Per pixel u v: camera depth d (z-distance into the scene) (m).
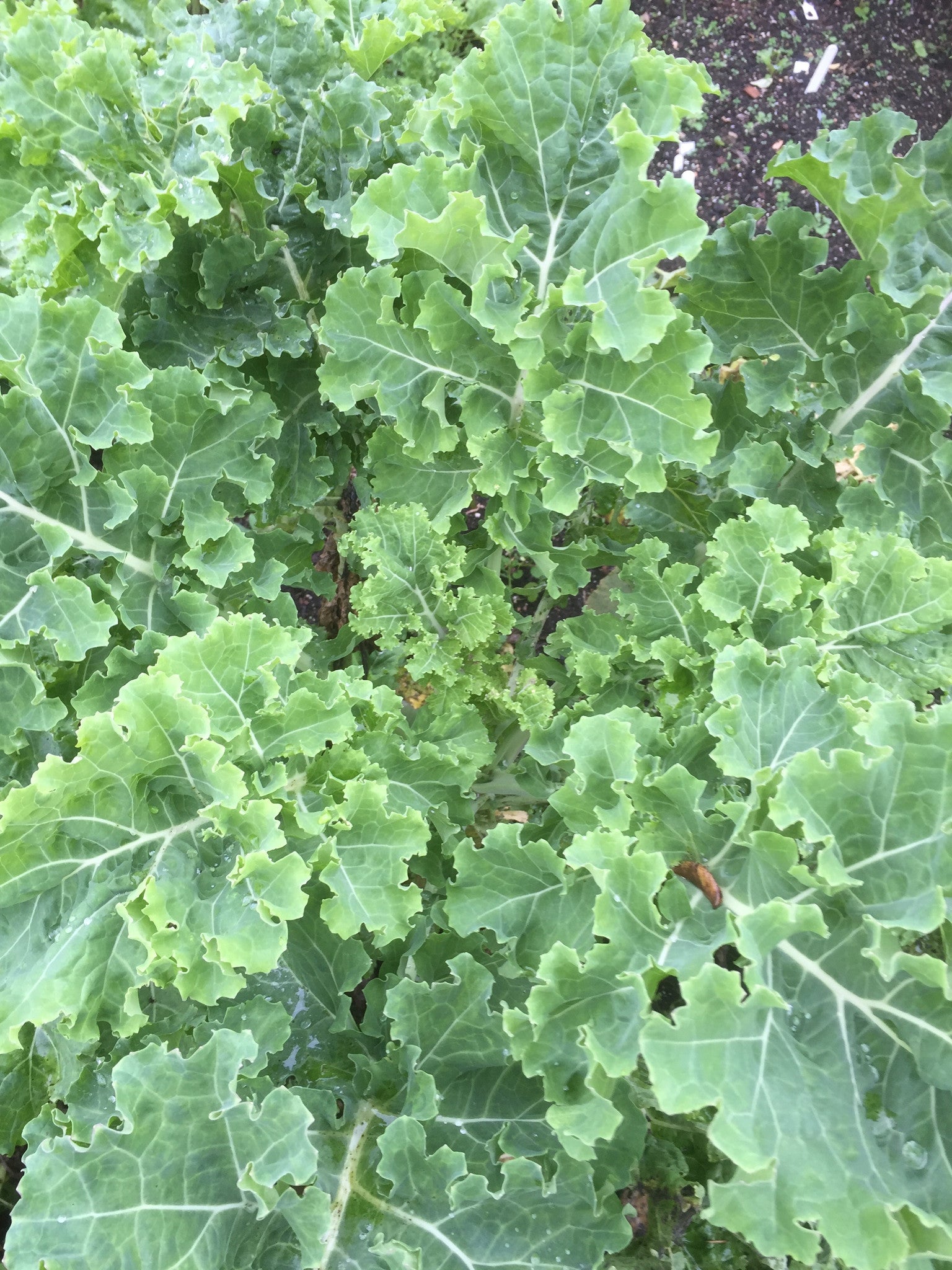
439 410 0.66
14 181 0.65
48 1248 0.45
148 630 0.61
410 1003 0.58
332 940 0.63
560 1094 0.48
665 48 1.38
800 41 1.38
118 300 0.68
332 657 0.77
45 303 0.58
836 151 0.63
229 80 0.64
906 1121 0.48
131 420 0.60
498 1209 0.54
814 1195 0.42
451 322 0.63
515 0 1.08
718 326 0.71
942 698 0.88
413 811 0.58
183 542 0.67
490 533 0.70
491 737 0.79
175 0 0.74
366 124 0.69
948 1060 0.47
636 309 0.57
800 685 0.54
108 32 0.63
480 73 0.58
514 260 0.62
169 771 0.55
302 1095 0.59
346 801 0.58
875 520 0.68
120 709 0.50
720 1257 0.61
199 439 0.65
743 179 1.35
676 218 0.56
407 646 0.68
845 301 0.68
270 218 0.71
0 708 0.58
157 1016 0.65
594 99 0.59
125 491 0.61
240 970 0.65
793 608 0.62
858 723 0.51
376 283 0.62
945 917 0.44
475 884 0.57
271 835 0.53
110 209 0.63
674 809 0.54
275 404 0.71
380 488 0.70
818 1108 0.45
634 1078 0.62
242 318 0.71
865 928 0.48
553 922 0.56
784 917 0.45
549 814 0.64
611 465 0.63
